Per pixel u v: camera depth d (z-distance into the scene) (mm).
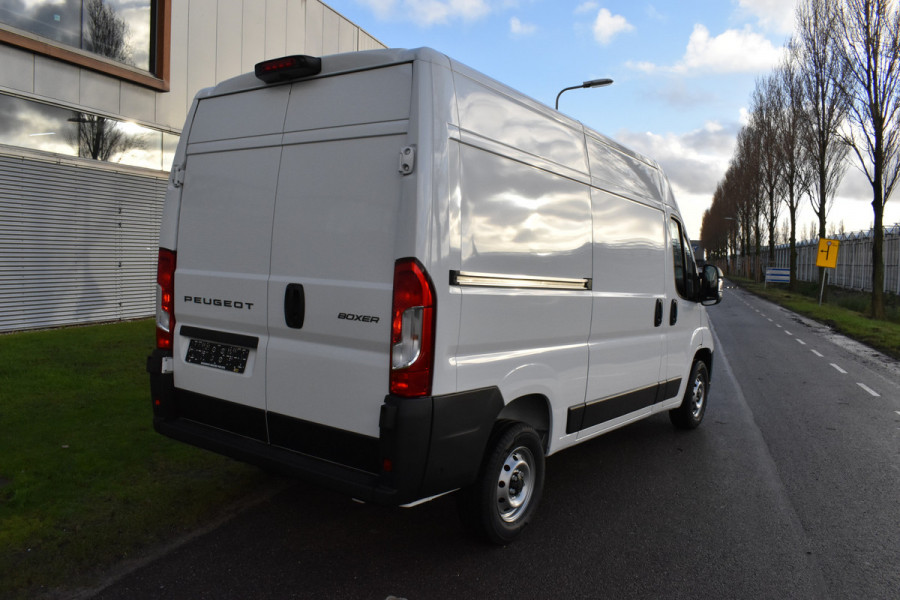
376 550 3641
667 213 5707
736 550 3836
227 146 3736
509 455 3715
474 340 3293
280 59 3416
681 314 5965
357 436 3186
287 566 3400
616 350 4789
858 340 16281
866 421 7336
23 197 9703
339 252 3236
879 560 3758
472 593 3209
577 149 4289
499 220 3467
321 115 3363
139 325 10820
